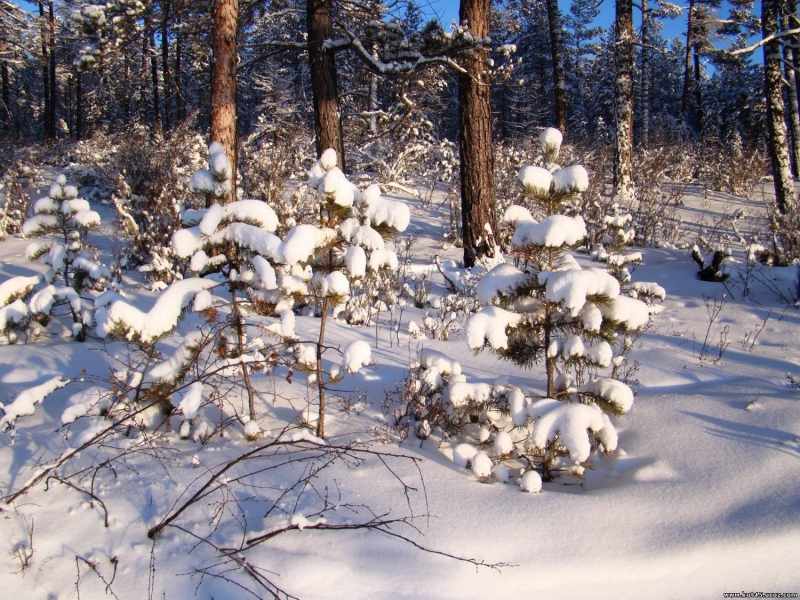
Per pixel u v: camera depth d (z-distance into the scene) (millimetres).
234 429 3631
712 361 4852
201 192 3576
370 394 4215
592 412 3033
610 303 3199
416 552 2408
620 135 12953
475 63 8570
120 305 3266
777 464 2982
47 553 2525
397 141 14648
